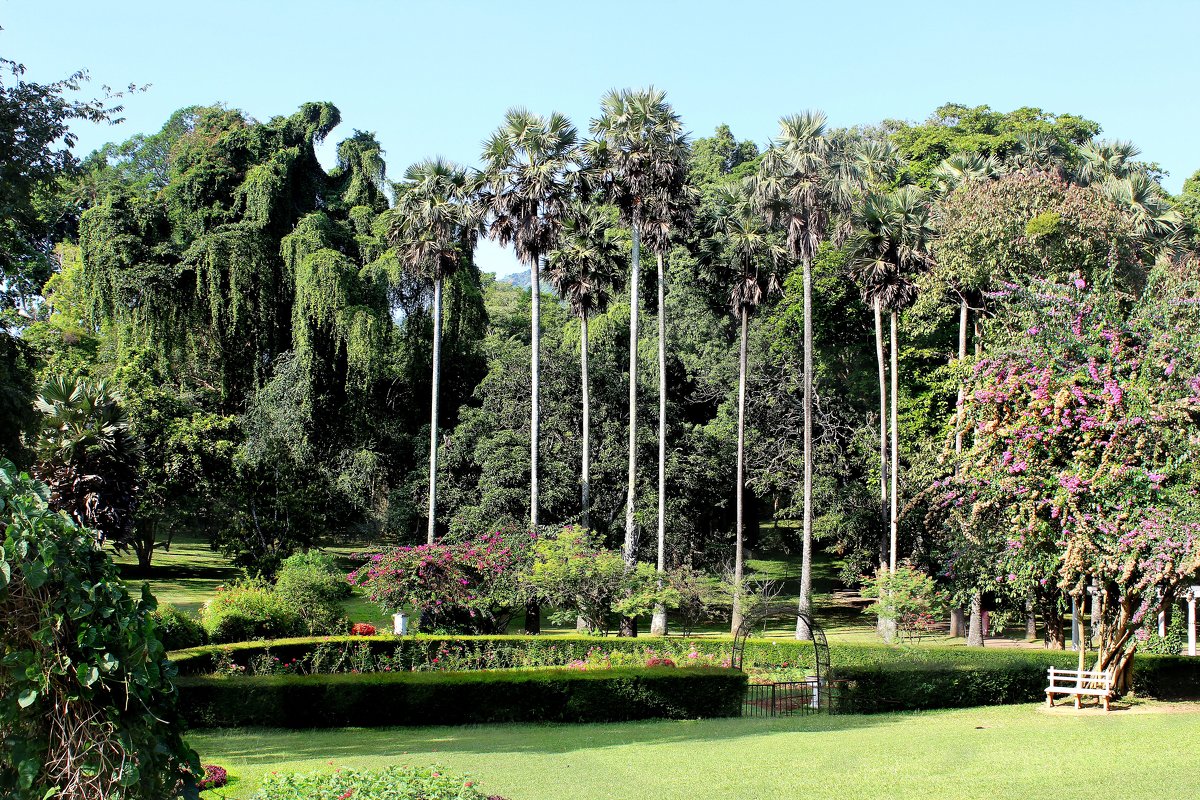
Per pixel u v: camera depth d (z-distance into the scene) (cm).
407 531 3541
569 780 1012
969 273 2727
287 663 1797
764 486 3497
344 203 4488
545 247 2995
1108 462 1355
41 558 441
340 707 1487
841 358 3703
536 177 2914
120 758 455
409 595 2305
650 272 3994
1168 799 862
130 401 3150
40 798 448
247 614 1981
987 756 1085
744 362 3112
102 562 474
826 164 2780
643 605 2406
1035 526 1433
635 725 1527
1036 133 3719
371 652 1905
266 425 3616
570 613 2433
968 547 1669
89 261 3722
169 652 1683
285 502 2923
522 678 1559
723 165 4822
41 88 1503
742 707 1708
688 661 2100
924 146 4112
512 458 3378
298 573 2209
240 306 3791
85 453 1891
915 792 921
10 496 452
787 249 3050
